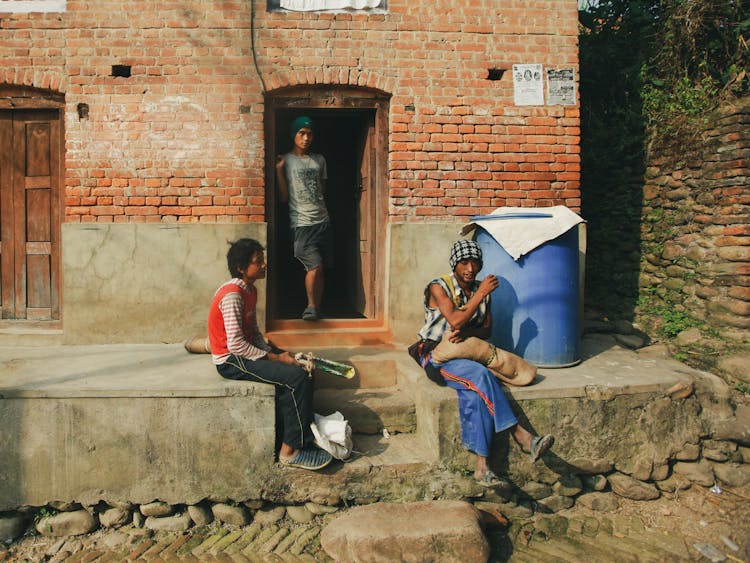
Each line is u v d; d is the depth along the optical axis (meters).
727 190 5.86
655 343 6.11
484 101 5.85
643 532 4.24
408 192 5.80
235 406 4.26
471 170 5.86
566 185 5.96
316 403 4.82
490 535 4.18
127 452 4.24
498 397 4.23
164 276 5.59
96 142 5.57
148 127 5.58
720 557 3.97
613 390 4.55
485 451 4.21
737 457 4.70
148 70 5.57
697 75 6.75
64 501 4.24
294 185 5.93
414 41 5.77
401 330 5.81
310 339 5.71
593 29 7.95
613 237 7.34
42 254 5.90
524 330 4.92
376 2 5.73
